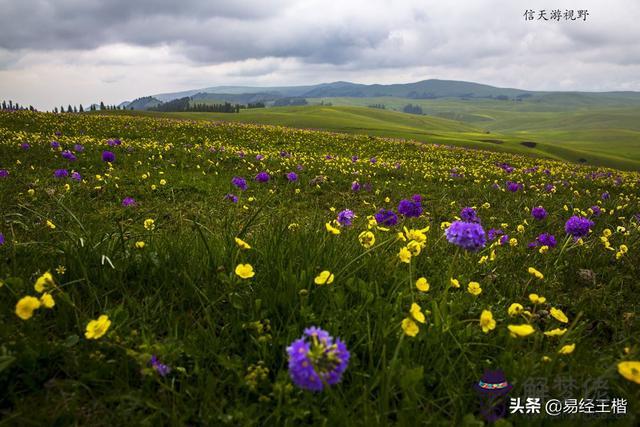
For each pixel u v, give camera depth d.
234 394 2.54
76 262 3.76
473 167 24.70
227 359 2.74
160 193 10.83
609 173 30.08
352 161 21.81
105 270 3.79
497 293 4.64
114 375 2.61
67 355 2.71
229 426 2.32
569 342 3.44
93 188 10.21
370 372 2.70
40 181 10.40
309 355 1.91
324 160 21.17
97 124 30.16
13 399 2.42
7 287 3.06
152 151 17.97
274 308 3.29
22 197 8.51
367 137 44.03
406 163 24.00
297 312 3.29
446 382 2.68
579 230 5.57
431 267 5.15
